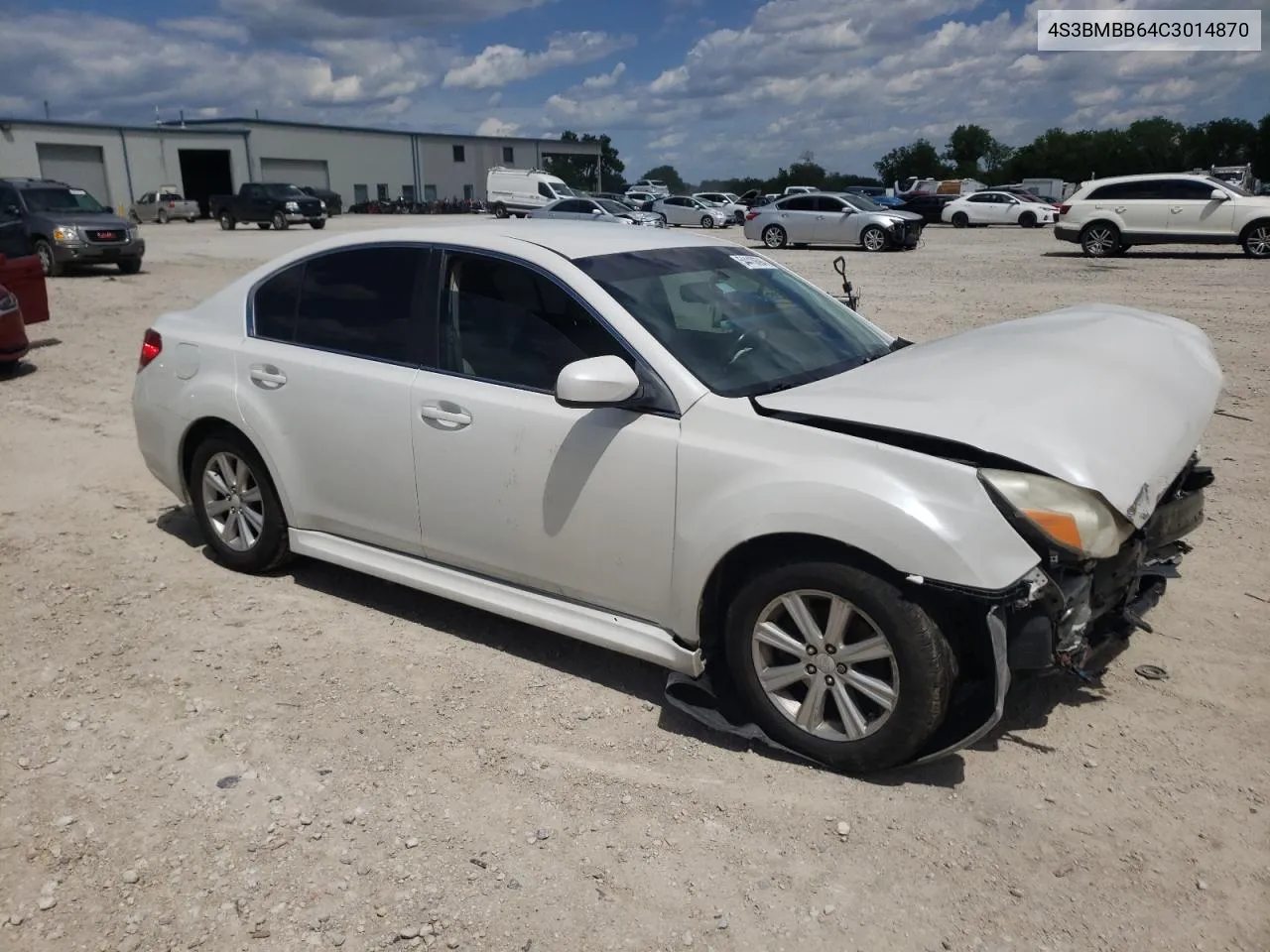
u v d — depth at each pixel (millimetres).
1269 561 4797
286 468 4480
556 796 3186
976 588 2859
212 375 4691
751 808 3111
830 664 3193
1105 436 3146
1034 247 25844
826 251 26172
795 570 3156
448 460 3891
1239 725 3467
